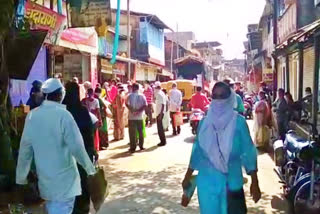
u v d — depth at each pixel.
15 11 8.05
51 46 13.58
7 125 7.81
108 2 11.86
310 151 6.16
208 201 4.28
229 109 4.30
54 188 4.55
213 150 4.23
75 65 19.20
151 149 13.75
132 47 33.94
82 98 14.20
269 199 7.89
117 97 15.85
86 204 6.08
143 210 7.21
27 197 7.05
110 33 22.33
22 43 8.27
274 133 13.49
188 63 43.50
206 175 4.30
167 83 24.98
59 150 4.54
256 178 4.40
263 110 13.27
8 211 6.54
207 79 48.12
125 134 17.44
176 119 17.47
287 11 23.39
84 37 17.70
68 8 12.26
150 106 20.77
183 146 14.35
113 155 12.66
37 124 4.54
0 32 7.65
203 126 4.33
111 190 8.49
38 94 7.74
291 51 13.98
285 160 7.84
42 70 13.63
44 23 11.24
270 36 33.38
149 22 34.66
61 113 4.58
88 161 4.66
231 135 4.23
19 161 4.63
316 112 9.48
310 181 6.24
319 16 19.67
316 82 9.63
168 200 7.82
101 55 20.80
